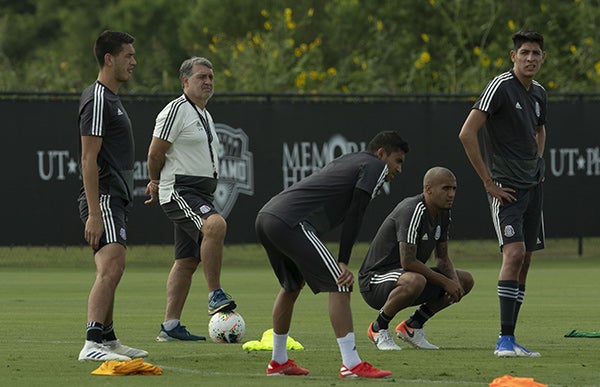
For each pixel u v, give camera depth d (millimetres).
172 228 75812
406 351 35438
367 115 78562
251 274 73688
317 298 57812
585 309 50812
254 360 32750
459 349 36062
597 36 113812
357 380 28125
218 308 37688
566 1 119688
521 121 34250
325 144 78125
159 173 39188
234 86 98875
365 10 124312
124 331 41938
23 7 176375
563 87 107438
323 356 33688
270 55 100125
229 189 76875
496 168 34469
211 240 37688
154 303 54094
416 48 119875
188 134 38594
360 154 29062
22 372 29594
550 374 29656
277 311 29359
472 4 118188
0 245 74688
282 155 77625
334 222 28891
